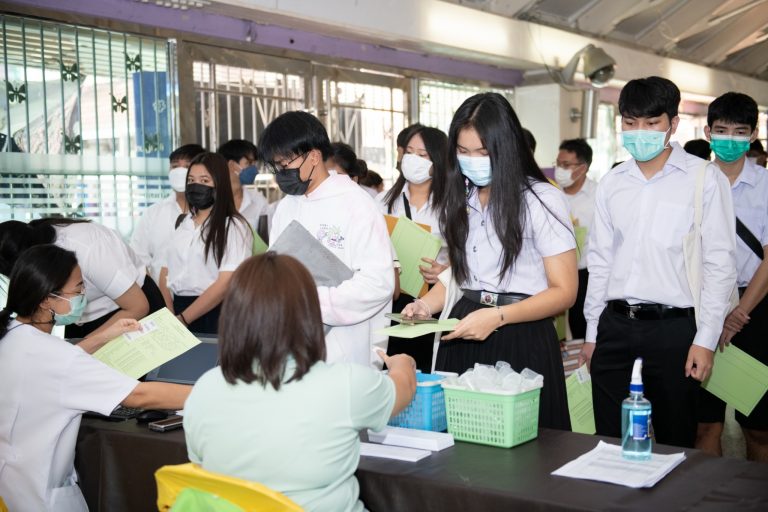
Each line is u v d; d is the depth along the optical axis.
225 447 1.59
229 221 3.25
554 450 1.87
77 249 2.74
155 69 4.94
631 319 2.59
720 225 2.47
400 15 6.02
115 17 4.68
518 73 8.00
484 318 2.11
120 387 2.13
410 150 3.36
